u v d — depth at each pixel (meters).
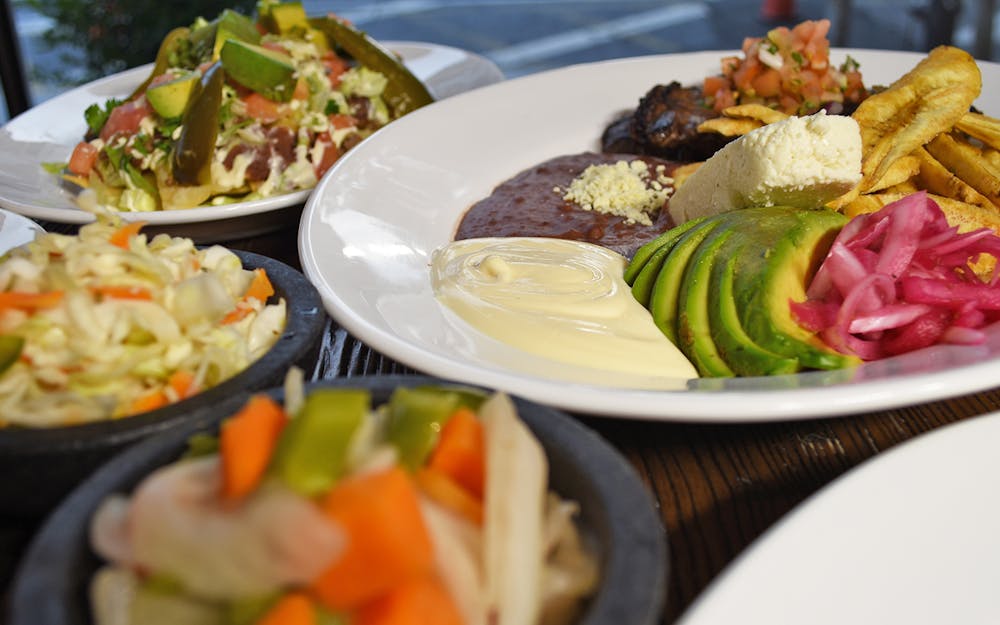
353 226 0.75
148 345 0.56
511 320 0.66
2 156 0.90
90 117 0.91
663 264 0.70
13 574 0.53
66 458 0.52
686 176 0.82
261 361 0.56
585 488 0.49
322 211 0.74
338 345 0.67
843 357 0.62
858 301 0.64
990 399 0.62
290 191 0.86
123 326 0.56
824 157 0.71
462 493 0.48
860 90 0.88
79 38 1.88
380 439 0.49
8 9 1.46
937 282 0.65
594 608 0.46
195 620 0.45
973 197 0.76
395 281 0.71
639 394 0.57
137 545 0.46
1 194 0.83
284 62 0.87
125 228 0.59
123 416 0.54
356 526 0.43
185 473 0.48
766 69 0.87
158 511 0.46
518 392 0.57
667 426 0.61
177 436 0.51
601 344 0.65
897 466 0.52
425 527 0.46
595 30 2.32
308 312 0.59
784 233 0.67
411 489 0.46
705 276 0.67
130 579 0.47
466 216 0.84
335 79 0.95
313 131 0.89
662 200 0.81
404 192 0.81
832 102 0.86
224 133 0.85
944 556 0.50
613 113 0.95
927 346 0.64
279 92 0.87
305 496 0.46
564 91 0.95
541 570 0.48
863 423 0.61
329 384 0.53
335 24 0.98
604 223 0.79
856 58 0.97
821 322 0.64
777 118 0.84
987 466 0.52
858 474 0.52
